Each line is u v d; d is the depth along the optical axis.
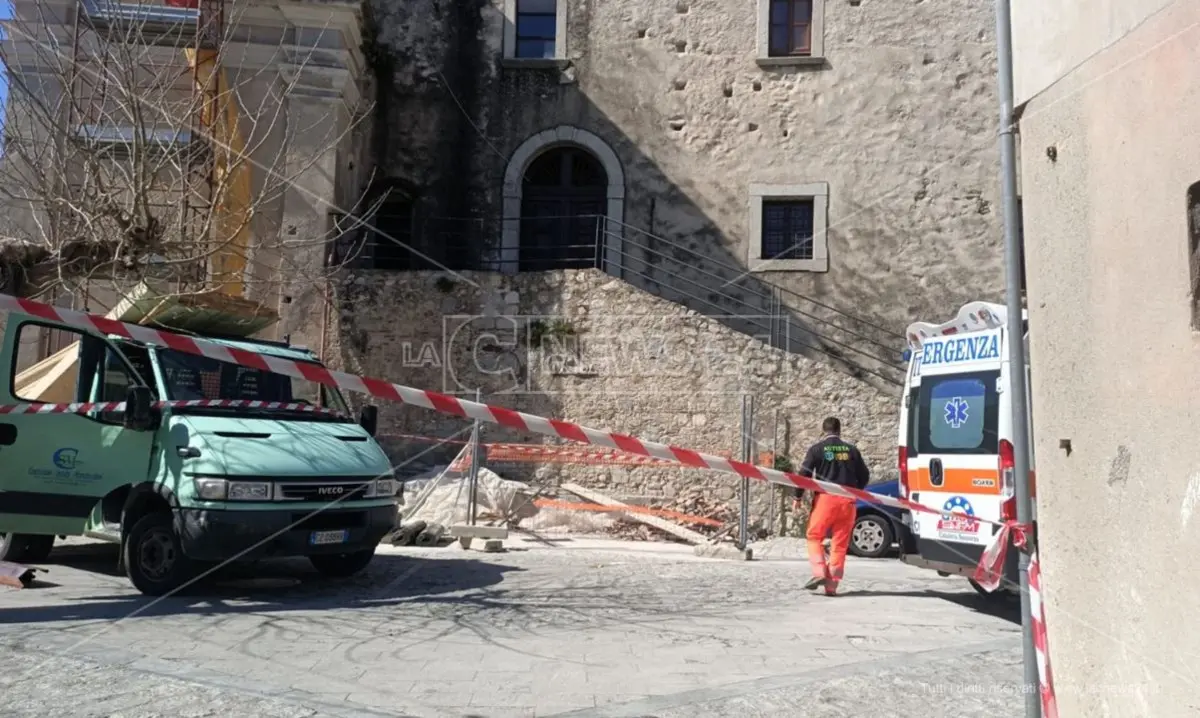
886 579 9.99
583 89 17.30
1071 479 3.74
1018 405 4.12
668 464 14.01
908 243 16.64
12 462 8.29
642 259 16.97
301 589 8.23
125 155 11.78
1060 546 3.80
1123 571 3.40
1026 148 4.09
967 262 16.50
